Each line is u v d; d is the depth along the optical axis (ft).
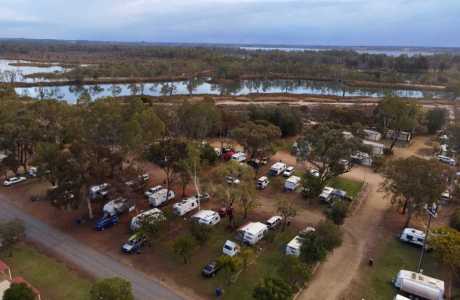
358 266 126.41
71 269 118.83
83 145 143.95
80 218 155.12
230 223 148.66
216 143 267.18
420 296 109.60
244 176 155.84
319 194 179.32
